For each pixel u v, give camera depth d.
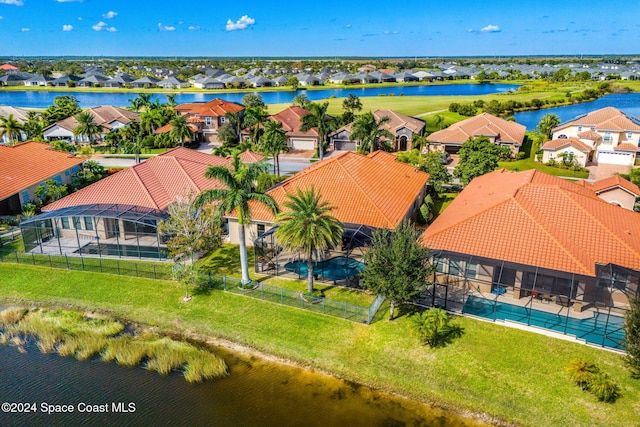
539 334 29.28
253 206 43.25
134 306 34.75
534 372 26.34
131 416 24.73
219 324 32.31
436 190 57.28
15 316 34.03
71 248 43.97
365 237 36.75
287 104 152.88
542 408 24.20
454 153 84.62
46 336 31.47
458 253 32.50
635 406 23.86
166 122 102.38
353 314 32.09
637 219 37.91
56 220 46.16
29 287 37.69
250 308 33.75
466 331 29.89
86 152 86.00
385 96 172.00
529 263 30.86
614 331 27.55
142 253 42.22
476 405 24.77
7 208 53.44
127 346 30.23
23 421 24.47
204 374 27.69
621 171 71.75
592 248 32.12
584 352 27.59
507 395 25.09
